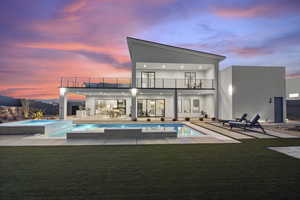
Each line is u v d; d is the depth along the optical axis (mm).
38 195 2297
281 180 2777
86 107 16750
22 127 7086
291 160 3775
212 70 14297
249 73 11906
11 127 7020
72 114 19469
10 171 3107
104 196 2275
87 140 5820
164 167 3340
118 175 2949
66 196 2271
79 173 3029
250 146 5055
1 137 6359
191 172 3096
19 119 14234
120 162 3619
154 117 15742
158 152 4402
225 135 6848
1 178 2814
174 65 14188
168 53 13281
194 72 16203
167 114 16484
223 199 2223
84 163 3545
